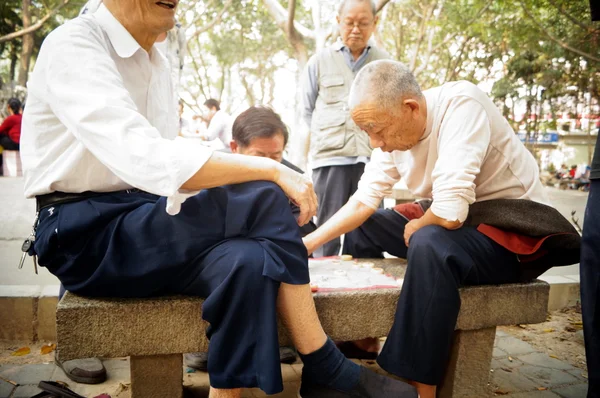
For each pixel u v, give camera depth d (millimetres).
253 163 1525
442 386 2041
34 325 2652
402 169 2184
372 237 2389
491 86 13789
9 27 11742
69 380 2201
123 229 1528
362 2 3252
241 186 1548
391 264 2324
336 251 3373
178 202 1385
